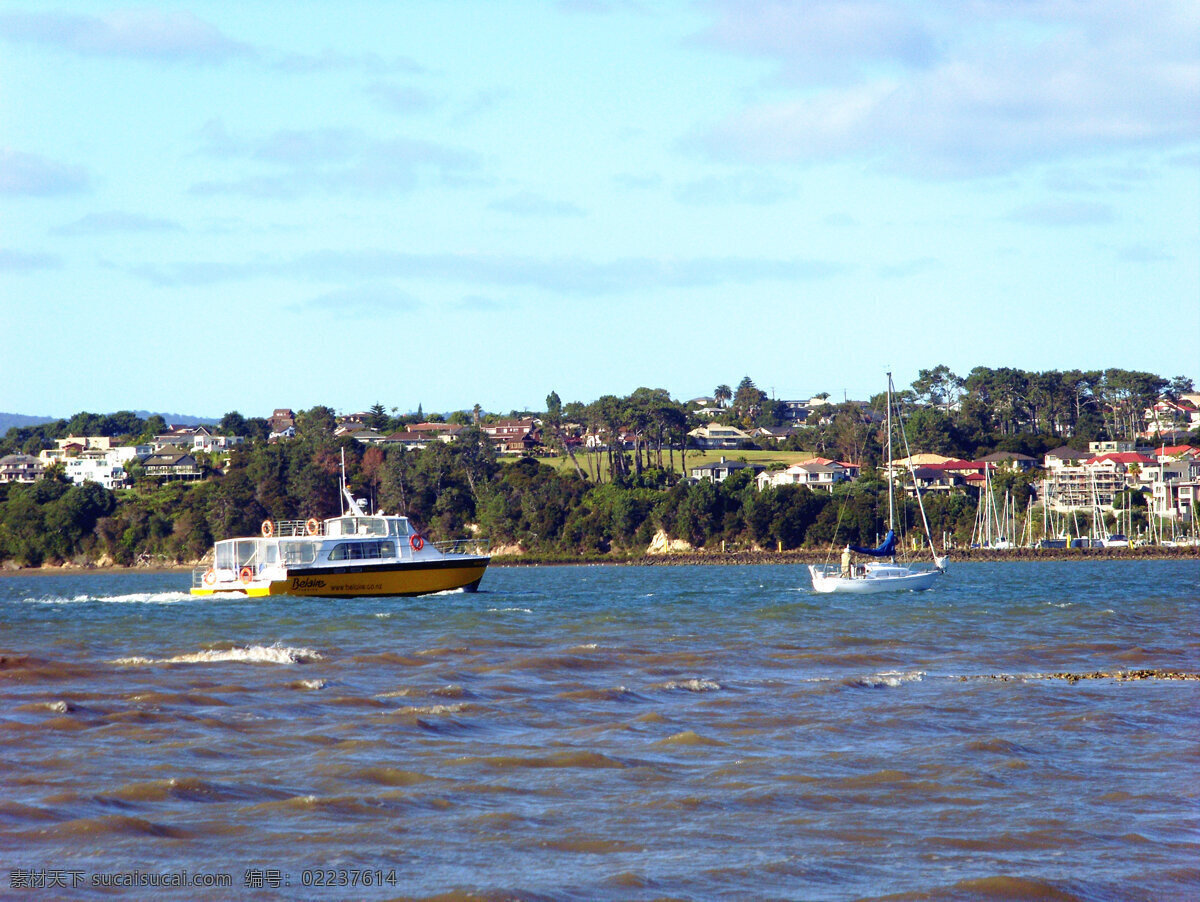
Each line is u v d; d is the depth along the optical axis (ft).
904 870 132.05
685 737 199.21
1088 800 161.07
